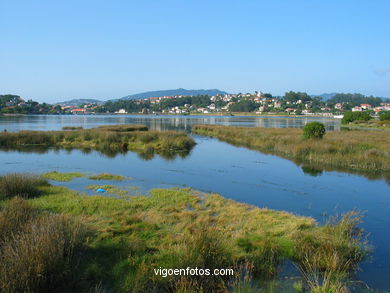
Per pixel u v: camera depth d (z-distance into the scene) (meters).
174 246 6.55
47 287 5.05
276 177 15.84
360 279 6.01
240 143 32.12
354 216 9.86
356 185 14.32
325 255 6.48
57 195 10.83
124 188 12.78
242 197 12.13
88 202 9.96
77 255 6.07
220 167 18.45
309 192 13.02
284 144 26.09
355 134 35.97
